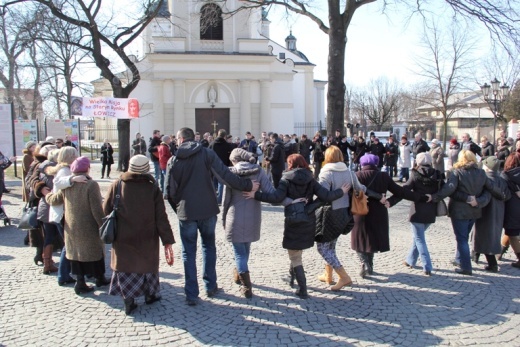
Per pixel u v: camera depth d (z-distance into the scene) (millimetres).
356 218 6469
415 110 65625
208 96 33188
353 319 5242
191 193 5496
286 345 4633
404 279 6590
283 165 13805
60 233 6469
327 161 6164
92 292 6109
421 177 6578
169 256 5539
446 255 7828
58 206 6289
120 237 5242
